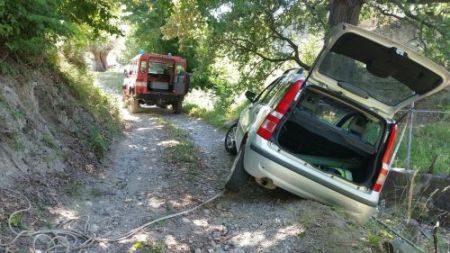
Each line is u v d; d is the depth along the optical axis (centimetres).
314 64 566
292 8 1160
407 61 517
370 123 614
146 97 1712
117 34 1036
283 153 569
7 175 506
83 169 669
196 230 502
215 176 757
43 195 515
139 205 565
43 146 615
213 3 1029
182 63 1767
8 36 654
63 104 823
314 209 544
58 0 732
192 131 1305
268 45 1253
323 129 604
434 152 886
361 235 512
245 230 509
